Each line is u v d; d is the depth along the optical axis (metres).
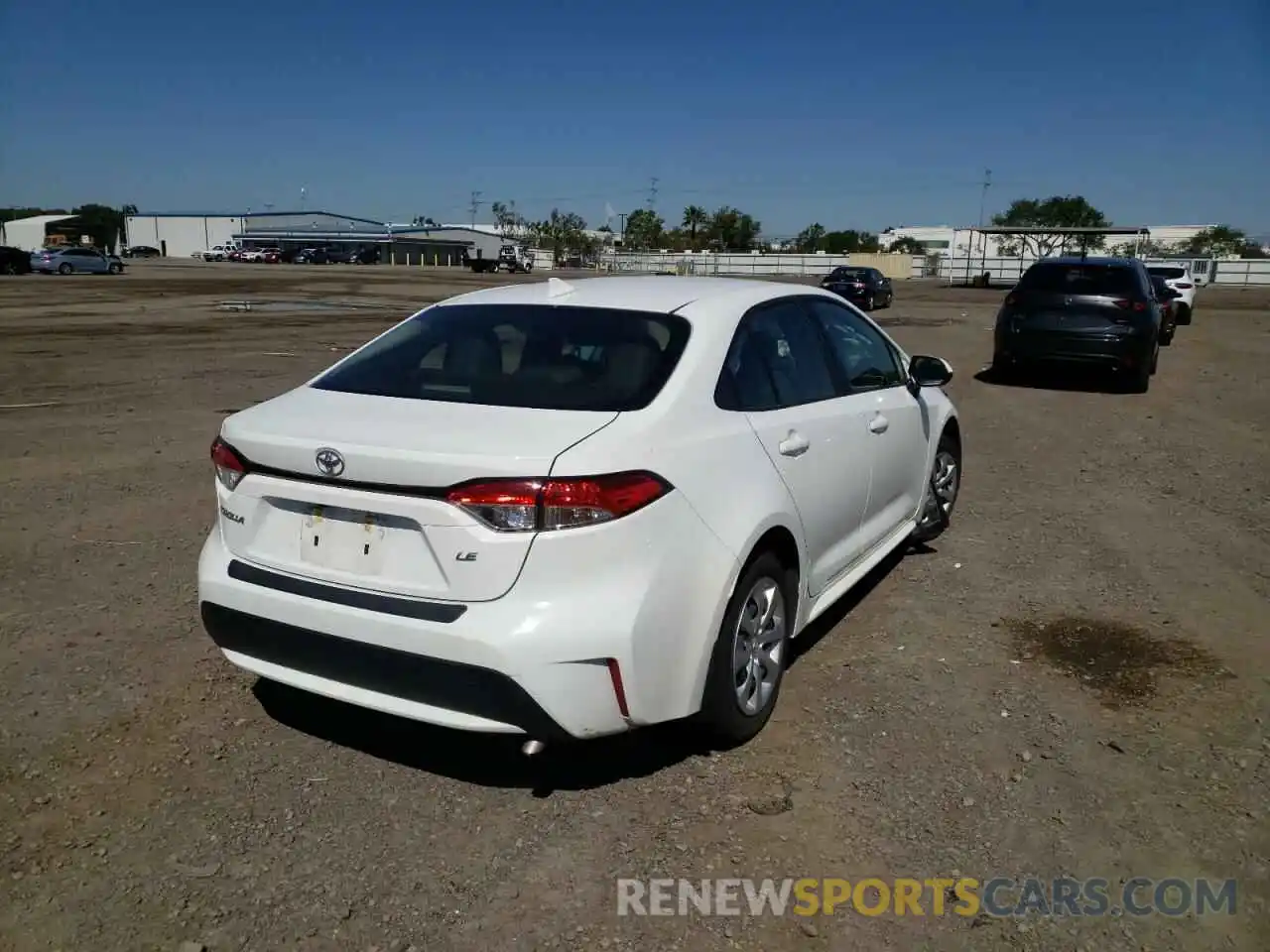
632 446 3.30
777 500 3.86
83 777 3.58
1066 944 2.84
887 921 2.92
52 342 17.62
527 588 3.11
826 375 4.70
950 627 5.05
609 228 108.69
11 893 2.97
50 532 6.33
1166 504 7.44
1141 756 3.81
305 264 85.81
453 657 3.13
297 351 16.67
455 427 3.34
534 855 3.20
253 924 2.87
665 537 3.31
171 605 5.16
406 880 3.07
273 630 3.46
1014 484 8.06
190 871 3.09
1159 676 4.48
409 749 3.83
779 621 4.03
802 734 3.97
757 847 3.25
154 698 4.18
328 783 3.58
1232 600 5.41
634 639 3.21
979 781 3.63
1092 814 3.44
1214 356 18.62
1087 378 14.89
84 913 2.90
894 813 3.44
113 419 10.20
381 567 3.28
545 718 3.15
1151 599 5.43
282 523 3.48
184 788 3.53
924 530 6.25
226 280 45.94
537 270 83.12
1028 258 71.12
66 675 4.36
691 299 4.18
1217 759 3.79
